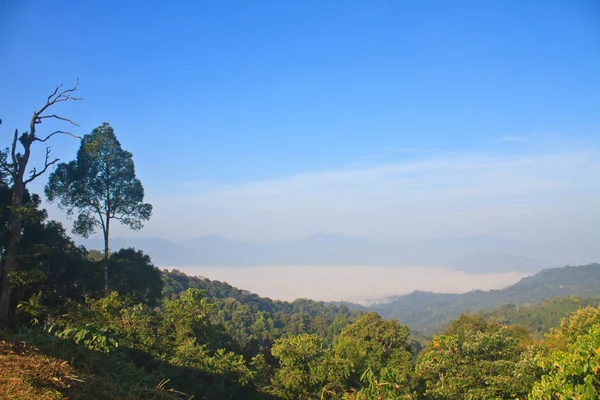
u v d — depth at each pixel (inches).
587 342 304.8
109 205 1129.4
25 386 207.3
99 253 1977.1
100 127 1119.0
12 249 644.1
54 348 269.4
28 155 698.8
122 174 1126.4
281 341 754.2
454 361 587.8
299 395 697.0
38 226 959.6
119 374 283.1
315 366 693.9
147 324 706.2
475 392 534.3
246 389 752.3
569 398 285.6
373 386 361.7
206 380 663.8
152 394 267.6
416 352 2456.9
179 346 716.7
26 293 798.5
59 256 1013.8
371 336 1298.0
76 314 598.2
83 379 236.1
